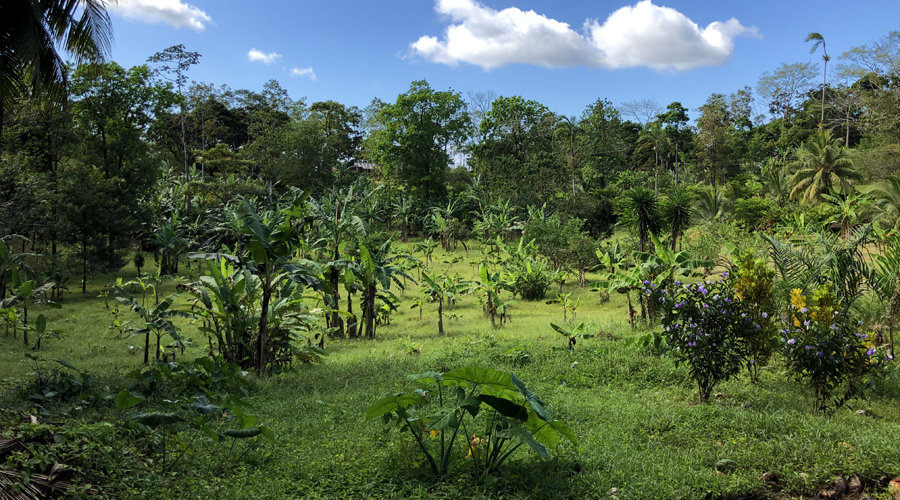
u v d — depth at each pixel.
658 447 6.15
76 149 33.88
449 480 5.35
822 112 66.38
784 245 11.87
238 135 73.50
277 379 10.76
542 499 5.00
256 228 11.70
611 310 22.11
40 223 27.20
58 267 23.89
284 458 6.05
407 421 5.61
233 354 12.21
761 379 9.22
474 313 23.61
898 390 8.31
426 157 56.84
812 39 68.19
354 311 23.97
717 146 67.56
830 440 6.10
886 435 6.25
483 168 61.31
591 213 46.97
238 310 12.05
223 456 6.11
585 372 9.84
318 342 17.53
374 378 10.07
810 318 8.23
